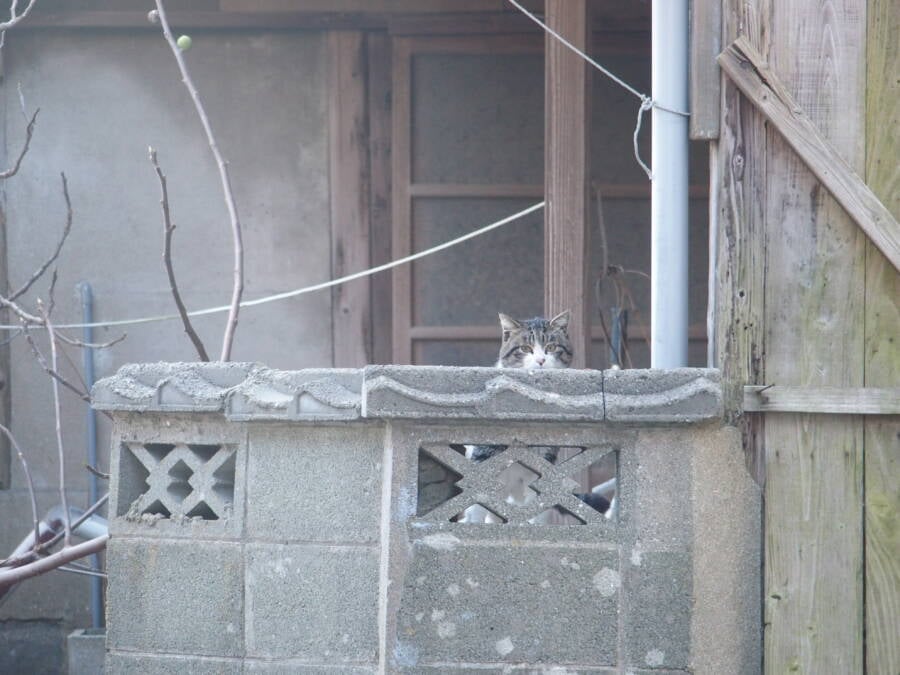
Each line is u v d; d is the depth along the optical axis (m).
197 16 21.45
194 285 21.84
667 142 11.39
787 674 10.42
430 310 21.50
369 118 21.72
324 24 21.48
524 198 21.41
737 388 10.62
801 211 10.61
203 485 11.06
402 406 9.95
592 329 21.05
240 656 10.80
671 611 10.02
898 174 10.45
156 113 21.73
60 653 21.47
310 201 21.81
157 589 11.10
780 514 10.49
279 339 21.84
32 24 21.44
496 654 10.08
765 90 10.57
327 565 10.57
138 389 11.10
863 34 10.49
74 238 21.78
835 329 10.54
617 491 10.23
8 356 21.58
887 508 10.42
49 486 21.52
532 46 21.28
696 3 10.89
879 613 10.41
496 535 10.11
